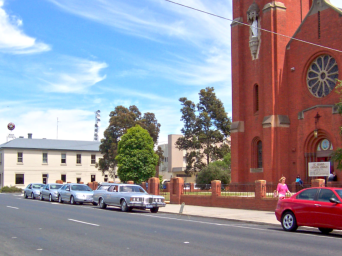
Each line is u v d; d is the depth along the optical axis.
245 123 34.69
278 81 31.73
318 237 12.55
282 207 14.42
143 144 46.03
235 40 35.56
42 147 67.12
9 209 22.16
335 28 28.81
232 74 35.66
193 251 9.62
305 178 29.20
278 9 32.31
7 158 64.25
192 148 55.62
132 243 10.73
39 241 11.01
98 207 25.58
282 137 31.19
